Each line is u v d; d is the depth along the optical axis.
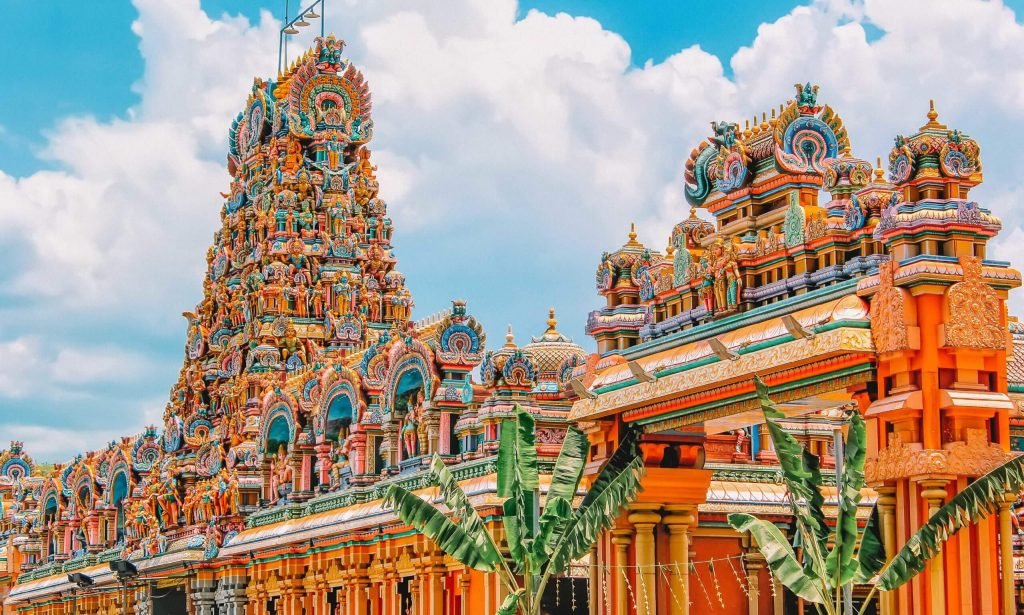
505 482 33.34
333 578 58.06
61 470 97.44
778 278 35.09
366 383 57.69
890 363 30.11
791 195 34.94
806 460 27.98
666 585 37.62
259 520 64.50
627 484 32.41
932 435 29.12
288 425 63.94
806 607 47.44
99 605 85.56
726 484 47.09
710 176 39.12
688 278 37.66
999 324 29.69
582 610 46.91
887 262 30.45
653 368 36.78
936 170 30.23
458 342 52.44
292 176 83.94
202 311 86.44
